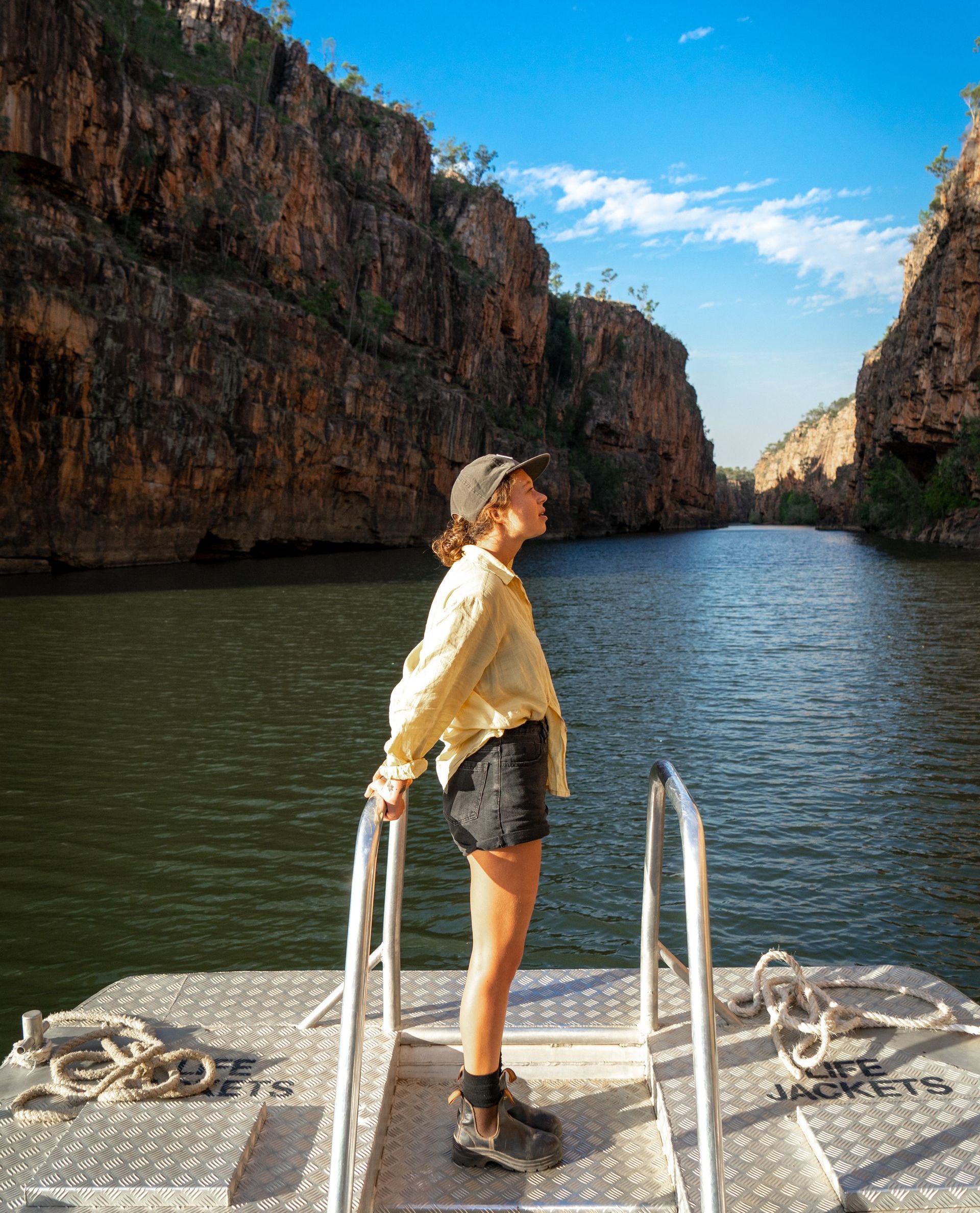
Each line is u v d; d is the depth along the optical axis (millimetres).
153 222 55000
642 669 16328
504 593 1834
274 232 64438
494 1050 1843
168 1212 1640
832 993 2395
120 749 10141
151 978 2508
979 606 27047
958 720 12164
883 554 58812
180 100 57531
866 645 19375
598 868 7094
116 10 55312
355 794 8625
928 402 71375
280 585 33781
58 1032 2229
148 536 43812
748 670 16250
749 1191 1694
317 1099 1950
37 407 37781
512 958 1845
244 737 10734
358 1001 1595
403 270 80250
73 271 40281
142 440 42438
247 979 2488
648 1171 1823
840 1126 1843
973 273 64688
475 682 1778
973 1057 2098
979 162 64500
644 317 137750
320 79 82062
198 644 18344
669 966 2219
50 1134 1863
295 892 6496
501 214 99938
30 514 37875
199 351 46719
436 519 73438
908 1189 1646
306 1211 1631
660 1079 2006
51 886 6562
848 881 6910
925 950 5852
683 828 1684
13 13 42094
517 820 1804
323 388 56969
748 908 6449
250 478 51062
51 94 44500
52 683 14031
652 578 40562
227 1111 1860
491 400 96312
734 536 110250
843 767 9961
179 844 7379
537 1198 1753
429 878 6828
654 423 139000
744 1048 2137
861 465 114875
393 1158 1879
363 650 17609
